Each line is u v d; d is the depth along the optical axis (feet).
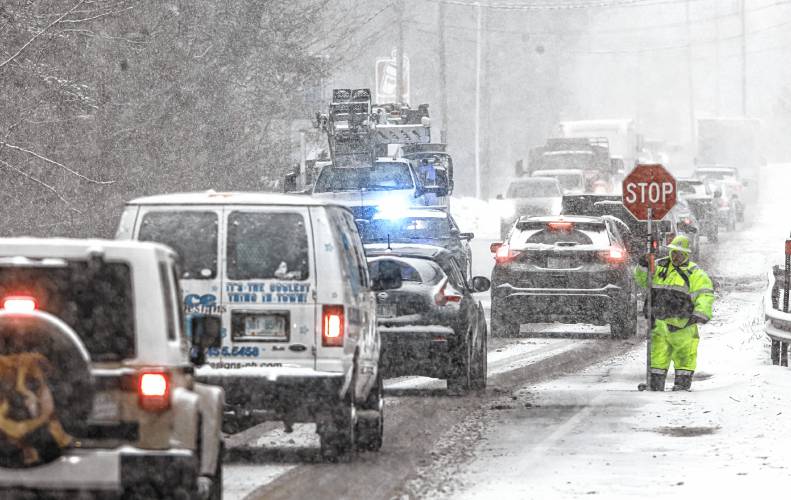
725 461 110.93
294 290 109.19
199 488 77.87
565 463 110.93
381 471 108.37
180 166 279.08
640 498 95.86
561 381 172.04
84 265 75.10
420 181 298.97
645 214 167.12
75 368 72.43
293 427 133.69
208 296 109.50
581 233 223.30
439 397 156.15
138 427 74.33
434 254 180.55
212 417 81.97
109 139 252.01
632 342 221.05
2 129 217.15
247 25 308.60
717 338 221.46
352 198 274.57
